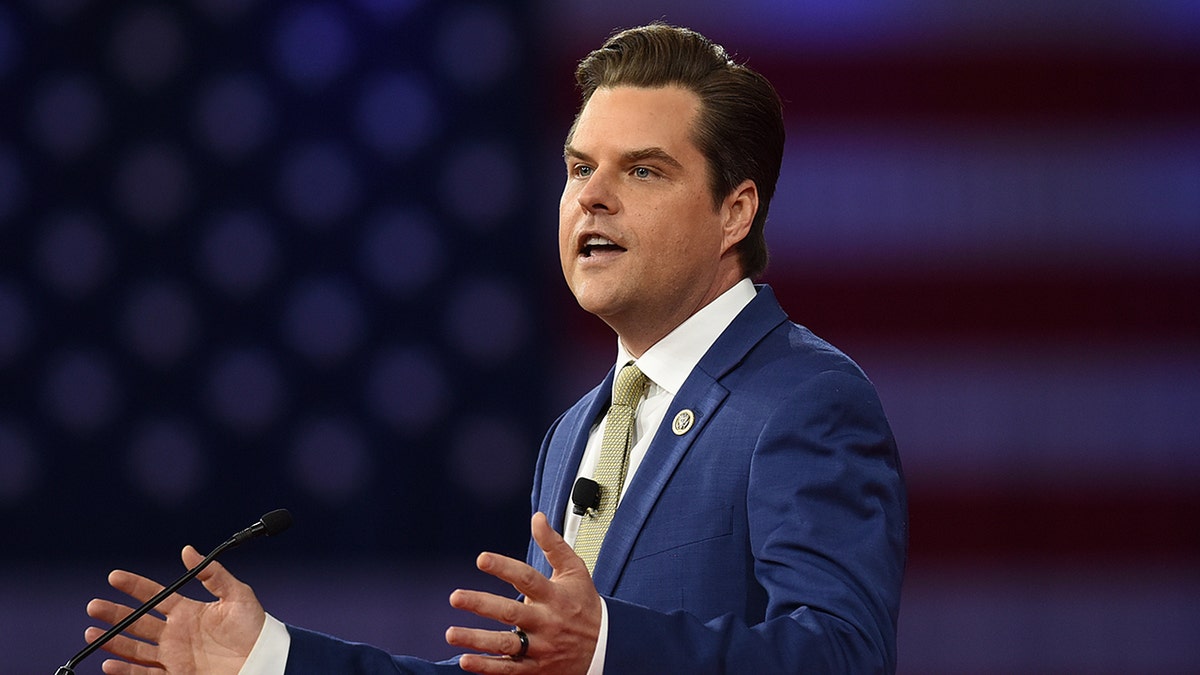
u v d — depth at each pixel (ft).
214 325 52.60
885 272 48.91
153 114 53.06
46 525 52.24
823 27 49.03
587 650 14.12
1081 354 48.44
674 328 19.66
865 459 17.57
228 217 52.75
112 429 52.54
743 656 14.82
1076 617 48.42
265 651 15.07
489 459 51.49
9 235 52.90
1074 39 48.26
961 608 48.78
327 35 52.54
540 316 51.55
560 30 51.37
